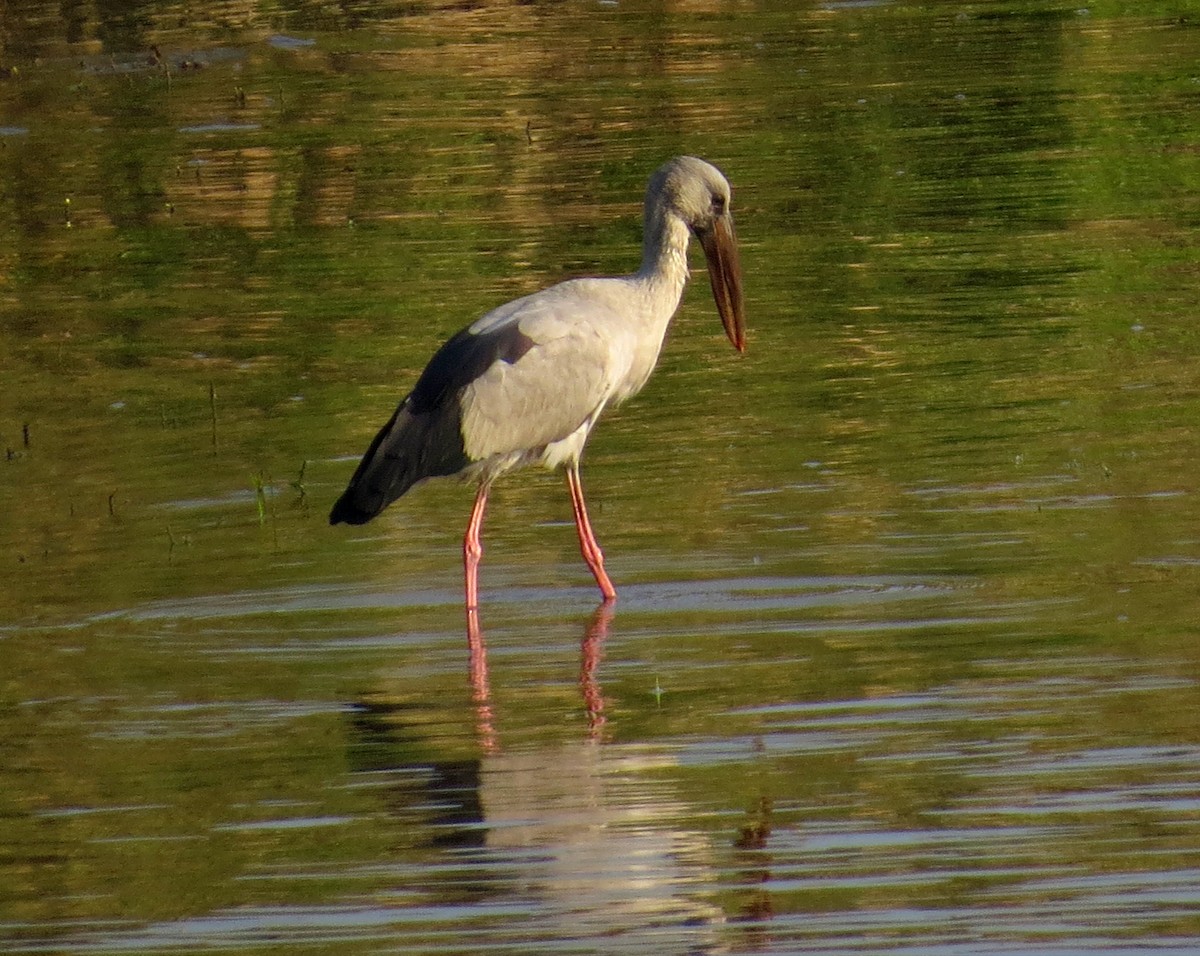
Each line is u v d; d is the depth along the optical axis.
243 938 8.57
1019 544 12.81
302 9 35.50
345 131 27.00
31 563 13.37
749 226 21.38
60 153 26.55
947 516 13.38
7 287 20.86
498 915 8.67
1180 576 12.16
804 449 14.89
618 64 30.59
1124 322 17.56
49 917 8.82
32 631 12.21
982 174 23.00
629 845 9.23
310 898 8.89
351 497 12.92
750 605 12.16
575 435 13.27
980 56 29.70
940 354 17.02
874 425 15.33
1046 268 19.33
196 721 10.86
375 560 13.29
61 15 34.97
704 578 12.64
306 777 10.09
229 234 22.41
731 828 9.34
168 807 9.84
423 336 18.38
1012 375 16.33
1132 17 31.94
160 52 32.47
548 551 13.31
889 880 8.83
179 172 25.23
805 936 8.41
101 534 13.88
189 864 9.26
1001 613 11.77
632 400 16.28
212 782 10.10
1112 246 19.91
